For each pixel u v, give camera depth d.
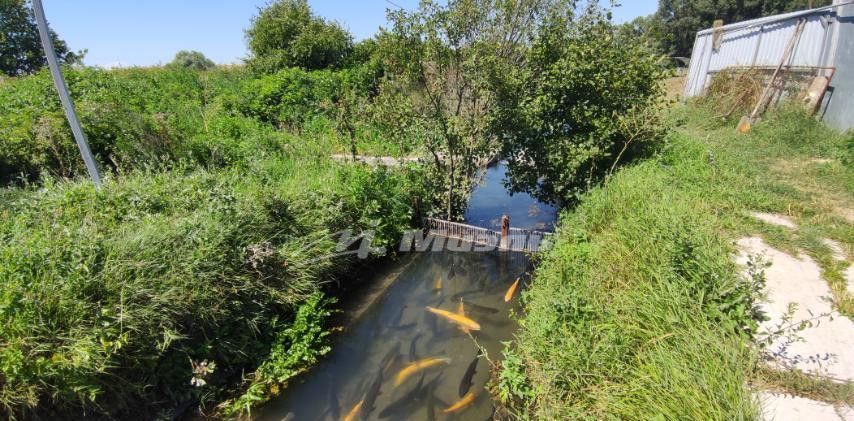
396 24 6.61
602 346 3.25
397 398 3.88
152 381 3.60
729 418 2.36
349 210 6.12
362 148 10.75
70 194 4.76
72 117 5.01
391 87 7.23
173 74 17.36
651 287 3.52
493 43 6.85
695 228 4.17
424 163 7.69
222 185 5.55
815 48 9.41
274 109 13.79
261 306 4.46
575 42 6.79
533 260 6.13
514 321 4.99
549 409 3.11
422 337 4.78
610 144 6.81
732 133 9.20
